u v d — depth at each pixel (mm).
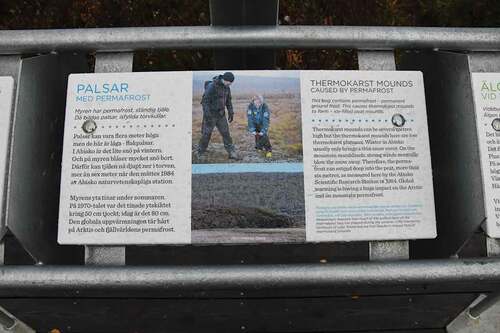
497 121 1448
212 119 1470
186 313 1959
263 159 1455
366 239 1438
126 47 1535
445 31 1529
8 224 1408
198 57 3188
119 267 1408
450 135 1584
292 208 1439
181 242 1422
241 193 1443
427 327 1995
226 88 1483
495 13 3129
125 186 1438
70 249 1710
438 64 1637
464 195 1511
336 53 3250
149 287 1401
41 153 1581
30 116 1515
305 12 3334
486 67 1517
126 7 3293
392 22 3354
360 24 3338
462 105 1513
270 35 1536
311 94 1479
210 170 1448
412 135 1479
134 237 1423
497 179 1423
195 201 1437
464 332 1973
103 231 1424
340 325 1983
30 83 1516
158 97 1475
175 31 1533
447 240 1604
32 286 1393
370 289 1920
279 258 1992
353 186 1451
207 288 1405
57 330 1991
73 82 1477
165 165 1445
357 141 1468
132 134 1455
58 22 3283
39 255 1546
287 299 1950
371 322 1987
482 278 1416
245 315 1963
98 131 1455
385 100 1487
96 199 1432
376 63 1562
